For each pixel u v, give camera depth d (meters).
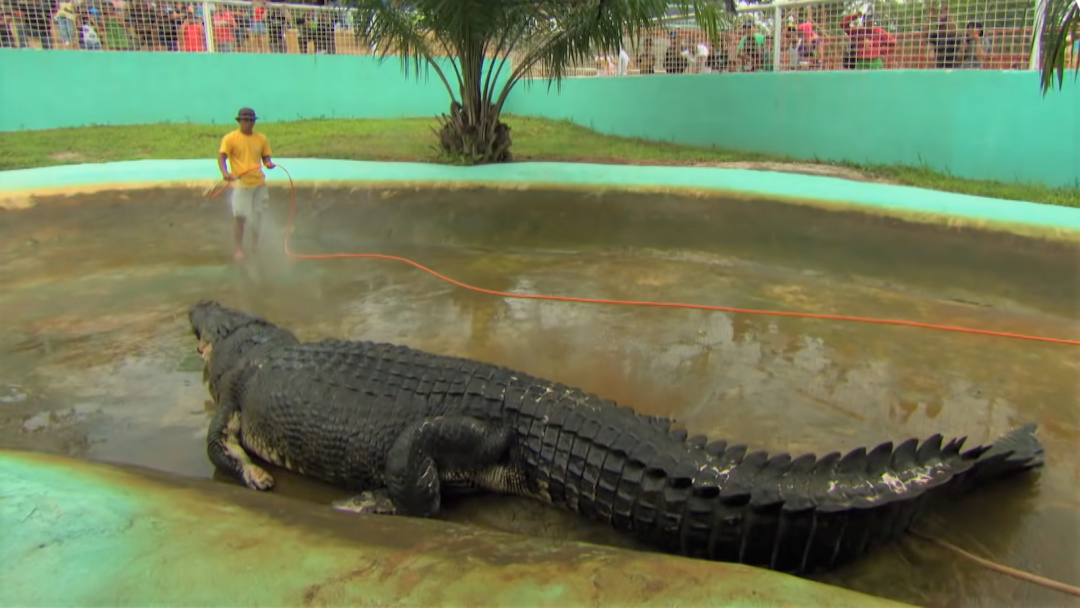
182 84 13.10
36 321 5.14
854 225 6.57
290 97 14.04
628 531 2.75
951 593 2.49
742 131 11.16
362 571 1.95
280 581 1.87
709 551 2.56
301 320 5.22
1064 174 7.75
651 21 8.95
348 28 14.35
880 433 3.60
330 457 3.26
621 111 13.11
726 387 4.14
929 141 8.97
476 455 3.04
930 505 2.86
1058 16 5.08
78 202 7.36
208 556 1.97
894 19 9.23
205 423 3.75
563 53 9.31
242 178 6.73
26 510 2.15
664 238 7.37
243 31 13.59
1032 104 7.91
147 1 12.77
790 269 6.68
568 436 2.90
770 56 10.80
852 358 4.57
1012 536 2.78
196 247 7.23
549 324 5.18
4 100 11.80
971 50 8.55
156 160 8.84
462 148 9.82
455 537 2.36
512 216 7.76
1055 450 3.40
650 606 1.84
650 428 2.87
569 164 8.92
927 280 6.09
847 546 2.50
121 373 4.31
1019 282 5.69
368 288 6.02
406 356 3.45
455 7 8.69
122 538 2.03
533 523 3.00
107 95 12.58
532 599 1.85
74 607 1.73
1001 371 4.36
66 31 12.34
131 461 3.38
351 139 11.58
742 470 2.58
